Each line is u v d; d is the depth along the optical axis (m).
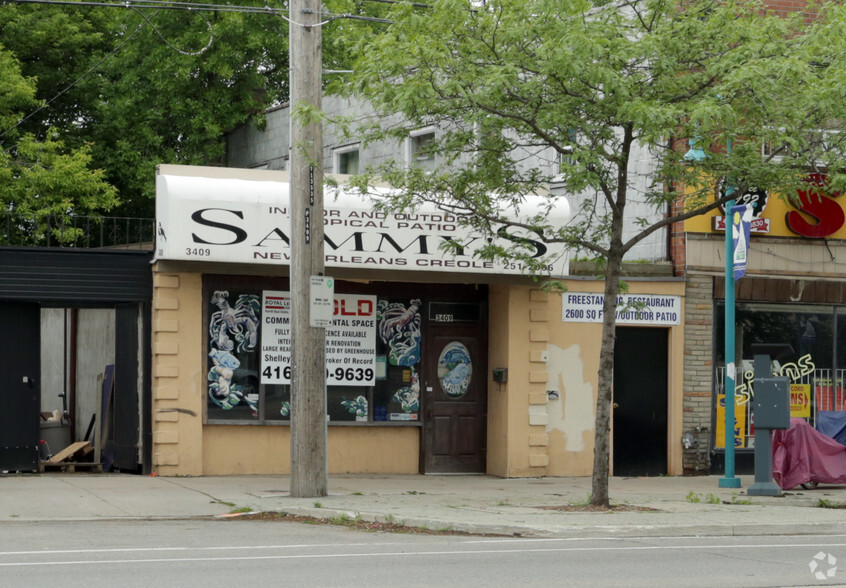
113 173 30.58
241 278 18.42
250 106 30.53
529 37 14.38
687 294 19.78
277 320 18.62
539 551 11.19
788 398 16.44
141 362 18.02
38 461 17.97
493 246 15.63
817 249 20.44
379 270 18.47
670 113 13.47
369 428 19.23
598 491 14.72
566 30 14.03
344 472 19.08
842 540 12.51
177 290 17.80
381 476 18.86
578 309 19.52
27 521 13.37
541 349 19.25
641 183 20.28
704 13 15.30
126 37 30.70
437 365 19.69
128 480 17.12
